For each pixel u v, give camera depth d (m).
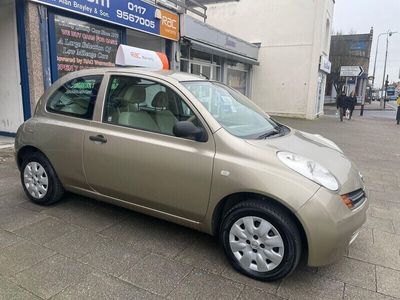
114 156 3.52
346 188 2.92
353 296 2.81
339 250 2.80
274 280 2.91
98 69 3.90
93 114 3.74
